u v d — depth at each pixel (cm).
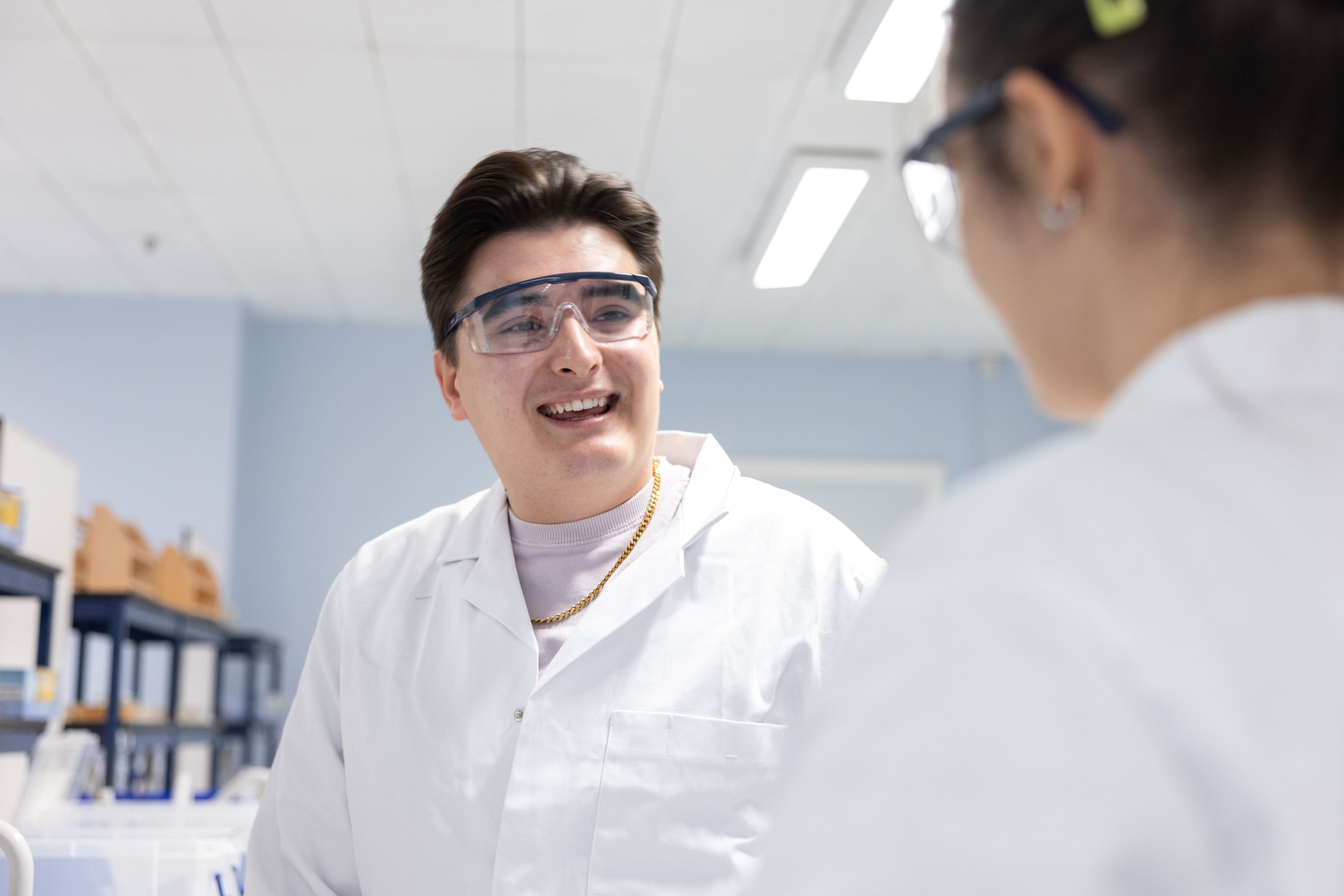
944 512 40
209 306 593
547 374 115
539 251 119
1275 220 39
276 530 616
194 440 580
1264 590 34
